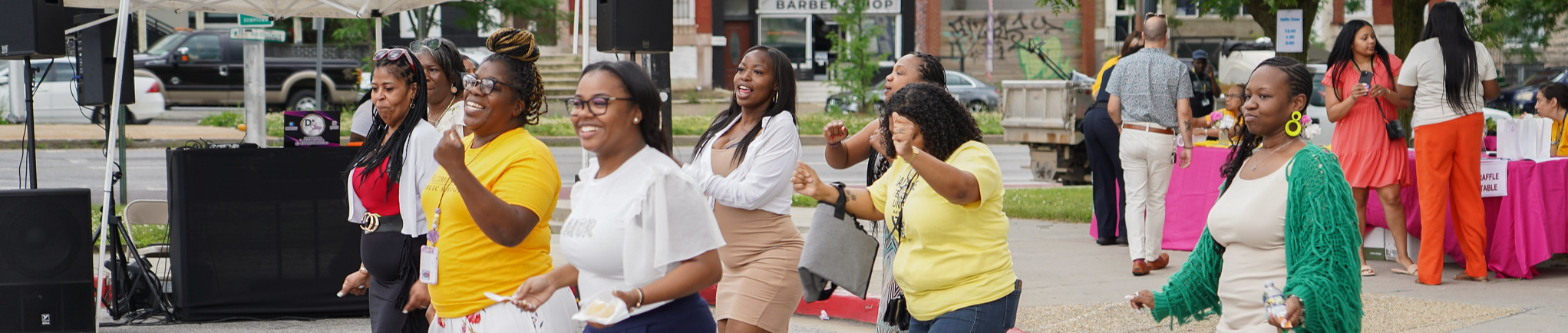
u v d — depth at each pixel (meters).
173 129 19.62
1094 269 7.54
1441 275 7.01
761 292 4.16
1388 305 6.05
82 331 5.46
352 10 8.63
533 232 3.48
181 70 23.36
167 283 6.77
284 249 6.32
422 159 3.89
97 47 8.38
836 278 4.07
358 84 22.92
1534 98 24.11
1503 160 7.07
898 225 3.74
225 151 6.20
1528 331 5.47
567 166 16.75
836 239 4.07
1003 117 14.82
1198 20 30.39
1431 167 6.64
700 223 2.88
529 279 3.20
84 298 5.46
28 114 6.42
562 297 3.54
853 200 4.03
